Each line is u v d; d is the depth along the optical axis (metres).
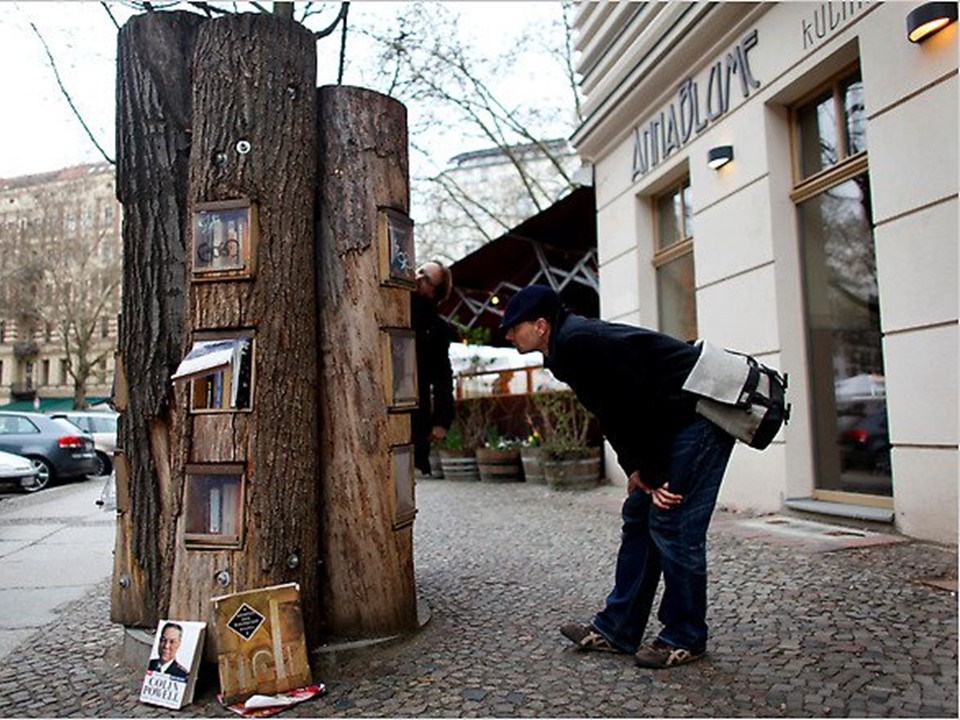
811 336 6.38
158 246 3.52
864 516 5.39
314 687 2.99
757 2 6.43
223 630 2.92
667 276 8.73
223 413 3.20
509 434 11.95
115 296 28.73
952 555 4.46
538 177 21.91
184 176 3.55
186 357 3.24
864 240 5.79
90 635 3.93
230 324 3.25
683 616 3.11
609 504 7.86
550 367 3.17
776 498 6.45
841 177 5.96
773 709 2.61
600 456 9.81
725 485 7.15
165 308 3.52
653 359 3.09
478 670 3.15
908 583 3.95
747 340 6.78
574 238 11.72
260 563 3.14
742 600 3.88
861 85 5.84
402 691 2.97
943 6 4.66
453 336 13.72
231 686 2.87
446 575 4.94
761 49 6.56
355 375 3.51
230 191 3.30
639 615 3.27
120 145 3.61
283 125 3.41
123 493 3.64
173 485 3.32
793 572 4.34
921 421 4.91
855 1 5.45
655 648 3.12
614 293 9.49
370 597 3.44
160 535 3.53
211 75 3.37
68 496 11.80
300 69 3.50
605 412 3.10
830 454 6.19
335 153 3.58
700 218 7.49
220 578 3.11
